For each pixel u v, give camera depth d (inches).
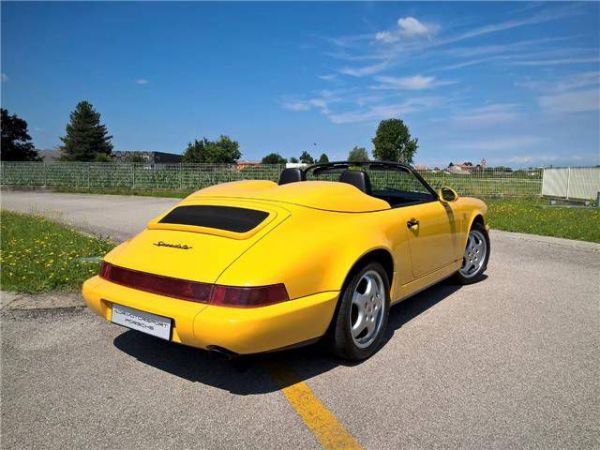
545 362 130.6
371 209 143.9
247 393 115.0
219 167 938.1
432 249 170.7
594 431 97.9
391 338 149.6
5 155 2568.9
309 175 197.2
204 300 105.3
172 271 111.8
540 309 177.2
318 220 125.3
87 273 212.2
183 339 107.0
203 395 114.2
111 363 131.6
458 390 115.2
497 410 106.0
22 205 640.4
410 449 92.4
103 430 99.8
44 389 117.0
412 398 111.7
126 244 134.3
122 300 116.3
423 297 194.5
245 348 103.0
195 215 131.0
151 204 642.8
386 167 185.5
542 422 101.1
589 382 119.0
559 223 406.0
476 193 760.3
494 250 298.4
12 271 209.9
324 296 115.5
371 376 123.3
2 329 155.8
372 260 135.1
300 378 122.6
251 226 118.0
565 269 244.2
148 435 98.0
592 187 697.6
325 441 95.3
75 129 2856.8
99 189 975.0
